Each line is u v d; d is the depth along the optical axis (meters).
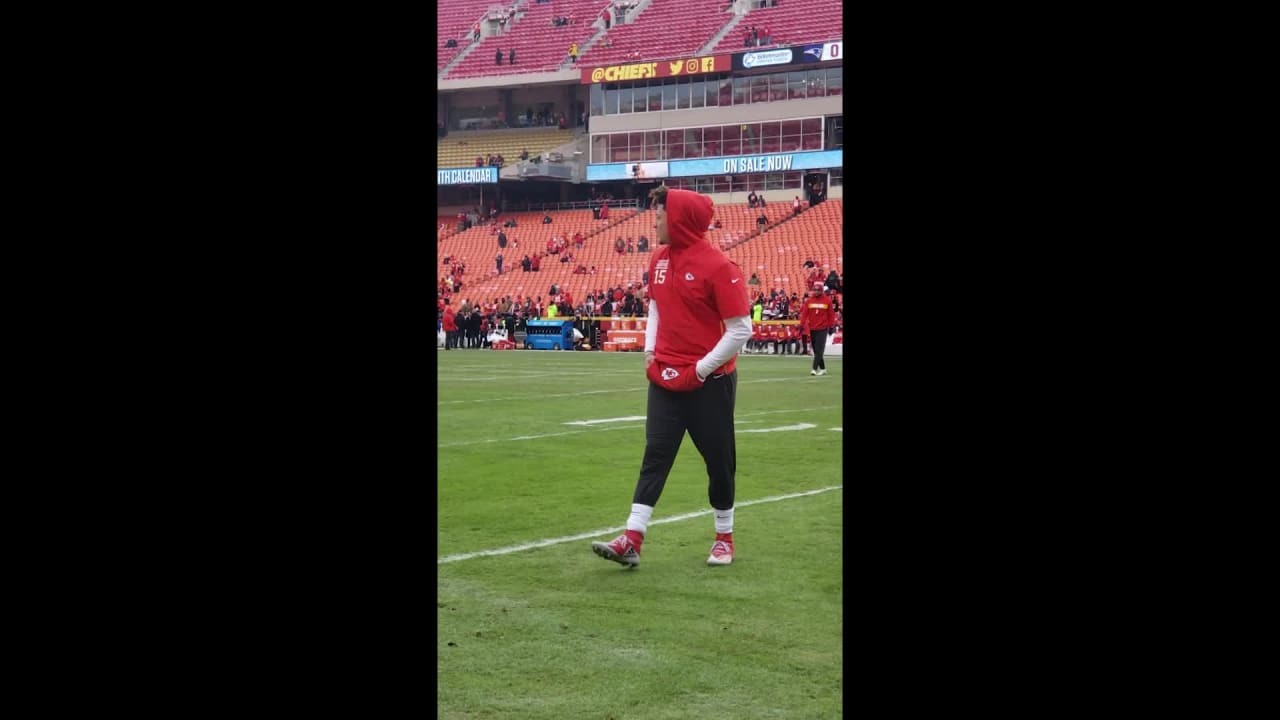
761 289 38.59
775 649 4.21
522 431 11.84
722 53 44.53
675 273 5.49
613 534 6.46
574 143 50.16
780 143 44.47
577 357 29.88
